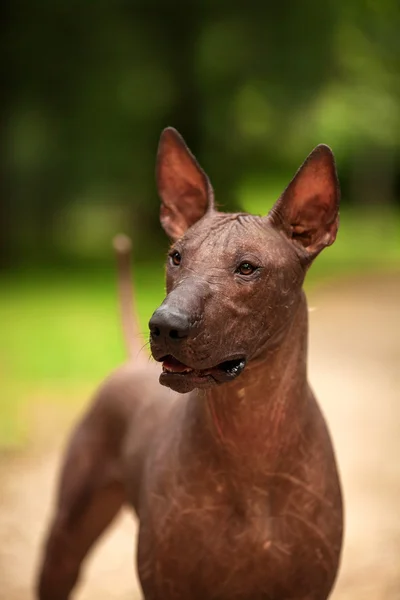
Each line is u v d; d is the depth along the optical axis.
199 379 3.24
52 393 10.31
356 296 17.86
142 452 4.20
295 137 34.03
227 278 3.33
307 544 3.64
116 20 21.25
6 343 13.05
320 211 3.67
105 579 6.04
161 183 4.00
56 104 22.12
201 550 3.63
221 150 24.19
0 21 20.78
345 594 5.64
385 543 6.39
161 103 23.41
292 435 3.60
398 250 27.45
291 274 3.53
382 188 42.16
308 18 22.30
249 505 3.60
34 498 7.39
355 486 7.46
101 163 24.22
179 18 22.16
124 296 5.21
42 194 25.39
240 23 22.27
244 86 23.09
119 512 4.96
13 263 21.52
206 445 3.62
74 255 23.19
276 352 3.53
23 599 5.70
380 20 28.89
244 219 3.54
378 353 12.67
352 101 34.28
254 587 3.67
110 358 12.03
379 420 9.30
